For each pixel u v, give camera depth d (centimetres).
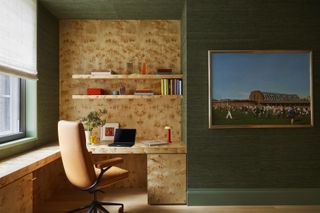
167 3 314
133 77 339
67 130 233
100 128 367
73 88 367
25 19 277
